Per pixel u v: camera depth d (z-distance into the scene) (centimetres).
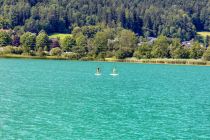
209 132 7381
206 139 6919
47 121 7856
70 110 9025
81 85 14025
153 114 8875
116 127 7562
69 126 7519
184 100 11050
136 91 12725
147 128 7569
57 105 9619
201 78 18875
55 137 6744
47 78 16400
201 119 8481
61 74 18688
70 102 10106
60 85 13838
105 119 8219
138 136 7000
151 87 14075
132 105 9950
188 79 18150
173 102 10631
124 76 18688
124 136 6969
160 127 7675
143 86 14325
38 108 9156
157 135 7100
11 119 7938
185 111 9344
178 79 17975
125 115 8669
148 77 18525
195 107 9925
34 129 7206
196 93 12694
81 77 17388
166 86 14612
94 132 7156
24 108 9100
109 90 12750
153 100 10881
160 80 17125
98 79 16650
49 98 10650
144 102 10481
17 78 16038
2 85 13325
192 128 7662
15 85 13425
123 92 12350
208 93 12769
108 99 10794
